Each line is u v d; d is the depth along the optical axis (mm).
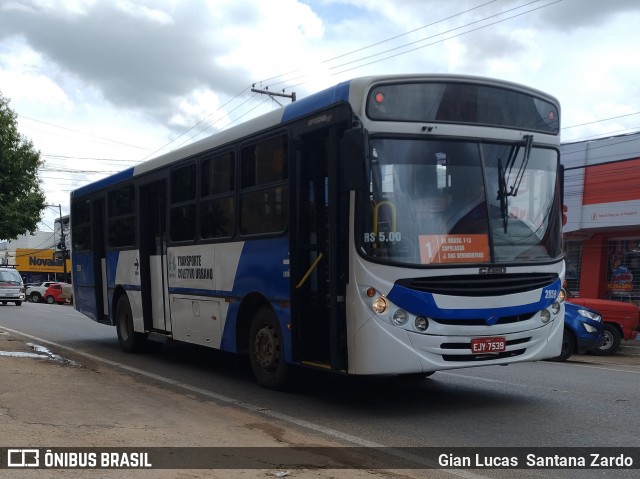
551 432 6441
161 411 7082
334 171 6984
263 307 8391
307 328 7613
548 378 9820
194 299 9844
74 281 15125
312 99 7418
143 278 11500
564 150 20234
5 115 23500
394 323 6566
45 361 11086
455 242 6824
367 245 6629
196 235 9766
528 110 7500
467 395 8281
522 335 7082
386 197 6688
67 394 7848
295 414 7176
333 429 6516
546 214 7488
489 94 7258
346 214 6828
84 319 22828
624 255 19609
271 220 8008
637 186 18375
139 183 11633
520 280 7066
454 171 6965
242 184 8680
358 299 6641
